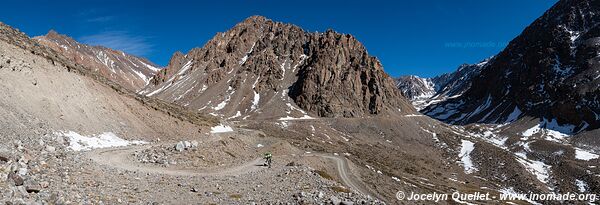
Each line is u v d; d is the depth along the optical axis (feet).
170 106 337.11
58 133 158.30
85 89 219.00
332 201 101.30
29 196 62.44
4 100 150.92
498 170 533.55
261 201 97.81
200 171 145.59
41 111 166.81
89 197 73.51
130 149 170.71
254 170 164.14
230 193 104.53
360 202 108.88
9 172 68.13
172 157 160.56
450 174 499.51
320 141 565.12
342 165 297.53
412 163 527.81
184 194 95.86
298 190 119.03
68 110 186.09
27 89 172.86
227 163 180.86
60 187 74.54
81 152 143.54
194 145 184.96
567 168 536.83
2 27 235.20
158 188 98.53
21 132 131.54
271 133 526.16
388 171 392.68
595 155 621.72
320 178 152.15
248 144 300.81
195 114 359.25
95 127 192.85
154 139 225.35
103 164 124.16
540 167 565.53
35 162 87.61
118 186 91.15
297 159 263.90
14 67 176.24
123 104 244.01
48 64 208.33
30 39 253.44
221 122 389.60
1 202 54.03
